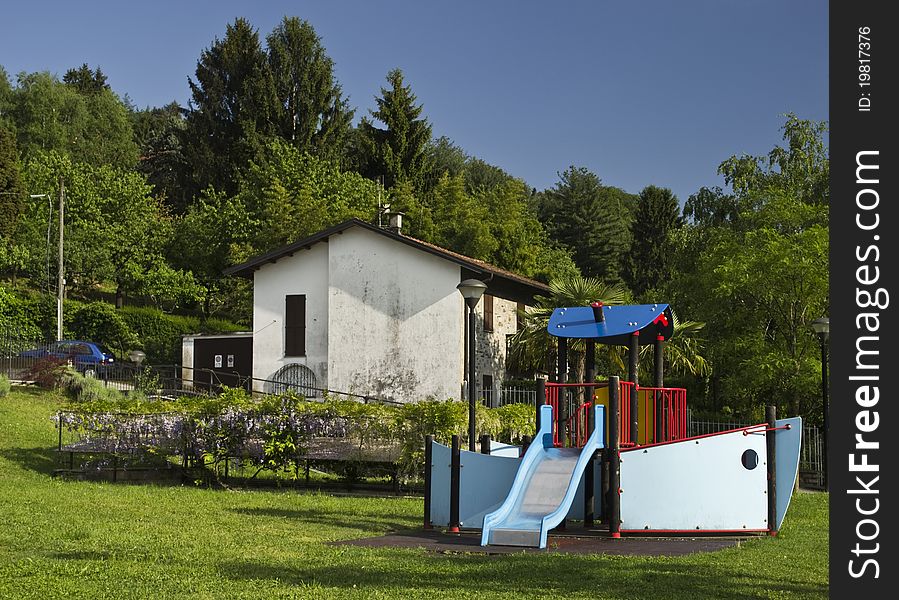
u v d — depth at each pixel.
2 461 22.55
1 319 45.38
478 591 9.12
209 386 39.31
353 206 58.31
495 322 37.91
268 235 54.84
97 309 48.59
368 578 9.74
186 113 73.00
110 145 79.75
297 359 37.47
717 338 32.50
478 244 57.12
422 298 35.62
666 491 13.73
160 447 21.50
